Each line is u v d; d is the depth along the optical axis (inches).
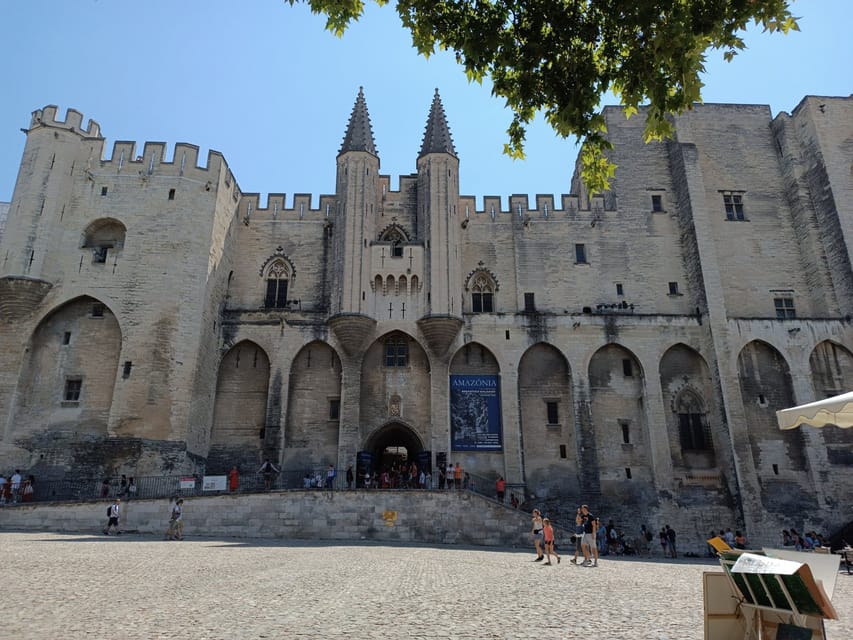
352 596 446.3
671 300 1670.8
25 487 1220.5
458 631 332.8
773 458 1510.8
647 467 1503.4
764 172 1833.2
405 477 1611.7
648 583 600.7
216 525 1139.9
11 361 1338.6
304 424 1502.2
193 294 1418.6
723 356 1531.7
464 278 1665.8
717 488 1475.1
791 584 253.6
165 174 1499.8
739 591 287.1
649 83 387.2
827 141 1736.0
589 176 450.9
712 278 1608.0
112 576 514.9
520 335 1553.9
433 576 594.9
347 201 1595.7
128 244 1435.8
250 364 1540.4
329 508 1170.6
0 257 1387.8
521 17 424.2
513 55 424.8
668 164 1812.3
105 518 1120.2
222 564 638.5
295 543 1008.2
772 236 1765.5
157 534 1115.9
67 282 1405.0
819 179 1726.1
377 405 1521.9
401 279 1562.5
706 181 1809.8
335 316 1499.8
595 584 573.9
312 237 1679.4
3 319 1369.3
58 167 1466.5
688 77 381.1
